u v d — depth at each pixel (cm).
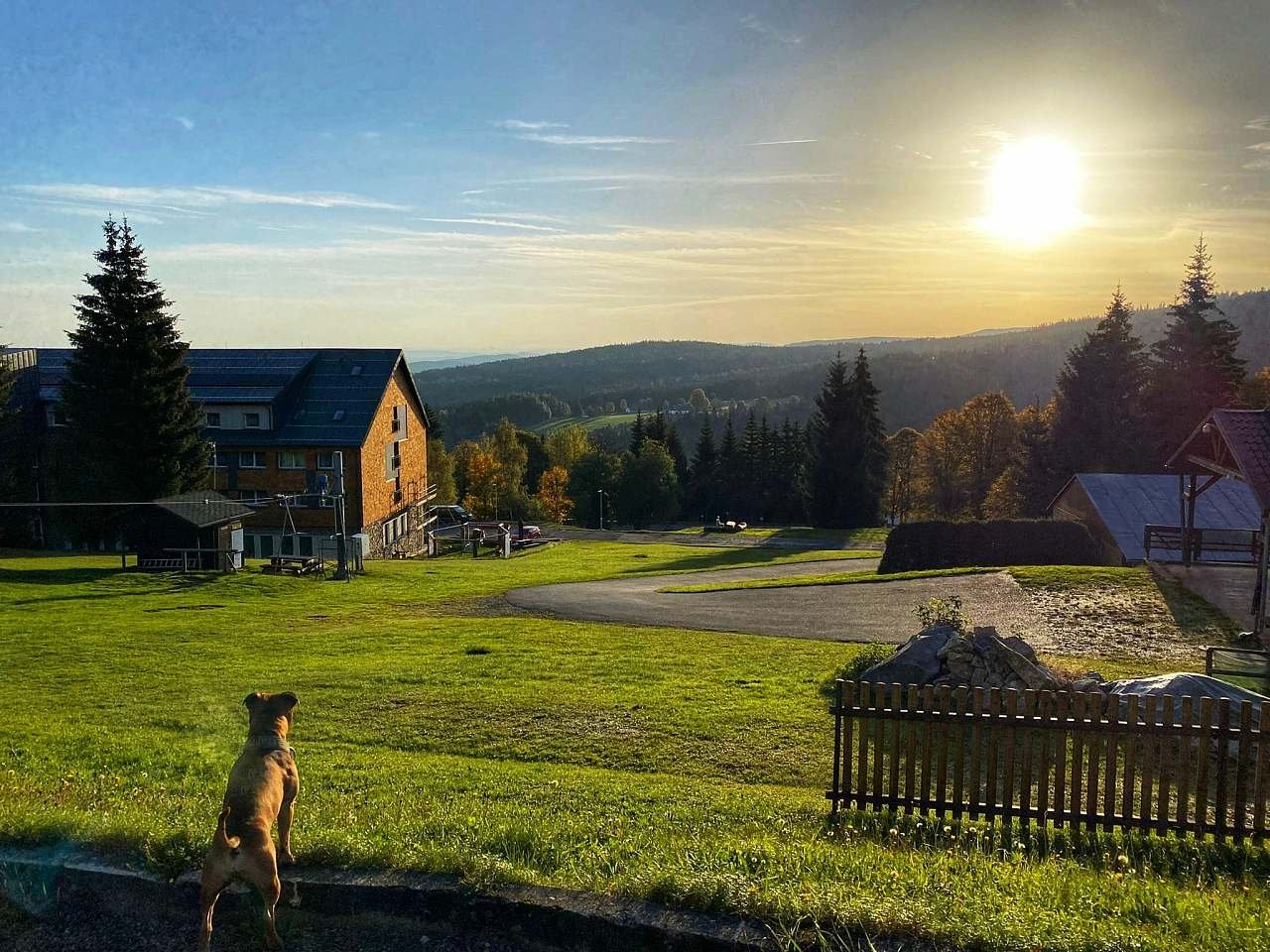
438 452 10088
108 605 3141
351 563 4741
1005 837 866
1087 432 6538
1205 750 851
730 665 1978
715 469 12219
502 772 1227
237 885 640
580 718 1549
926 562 3747
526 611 3053
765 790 1140
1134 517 3762
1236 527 3694
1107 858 798
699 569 4791
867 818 927
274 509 5881
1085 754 1153
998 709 895
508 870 652
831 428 8712
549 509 11169
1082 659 1922
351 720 1575
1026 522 3844
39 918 641
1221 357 6253
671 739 1411
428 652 2264
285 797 659
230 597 3466
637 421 12781
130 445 4672
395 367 6419
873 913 581
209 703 1700
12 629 2592
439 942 613
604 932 593
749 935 576
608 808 1006
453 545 7269
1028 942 555
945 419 9369
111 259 4625
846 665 1830
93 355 4631
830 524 8769
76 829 720
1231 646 2025
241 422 5872
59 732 1412
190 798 942
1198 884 731
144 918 644
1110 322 6506
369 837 744
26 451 5741
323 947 608
